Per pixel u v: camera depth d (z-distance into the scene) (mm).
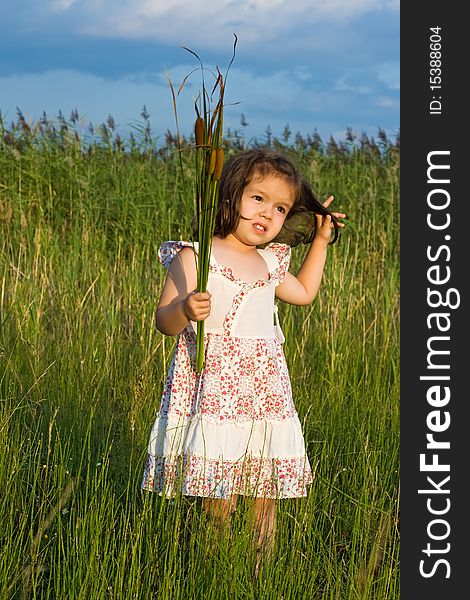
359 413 4695
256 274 3354
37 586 3090
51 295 6141
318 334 5668
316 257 3666
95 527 3025
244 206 3250
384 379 5090
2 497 3416
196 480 3125
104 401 4738
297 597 2949
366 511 3445
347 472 4035
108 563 3020
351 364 5375
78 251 7586
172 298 3264
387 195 9734
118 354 5375
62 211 9305
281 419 3271
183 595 2848
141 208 9141
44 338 5465
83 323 5719
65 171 9672
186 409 3254
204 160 2895
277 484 3234
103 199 9500
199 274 2977
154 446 3270
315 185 9898
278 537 3281
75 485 3559
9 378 4754
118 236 8805
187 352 3281
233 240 3363
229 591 2840
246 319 3271
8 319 5594
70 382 4812
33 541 2936
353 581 2977
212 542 2986
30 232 7898
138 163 9898
